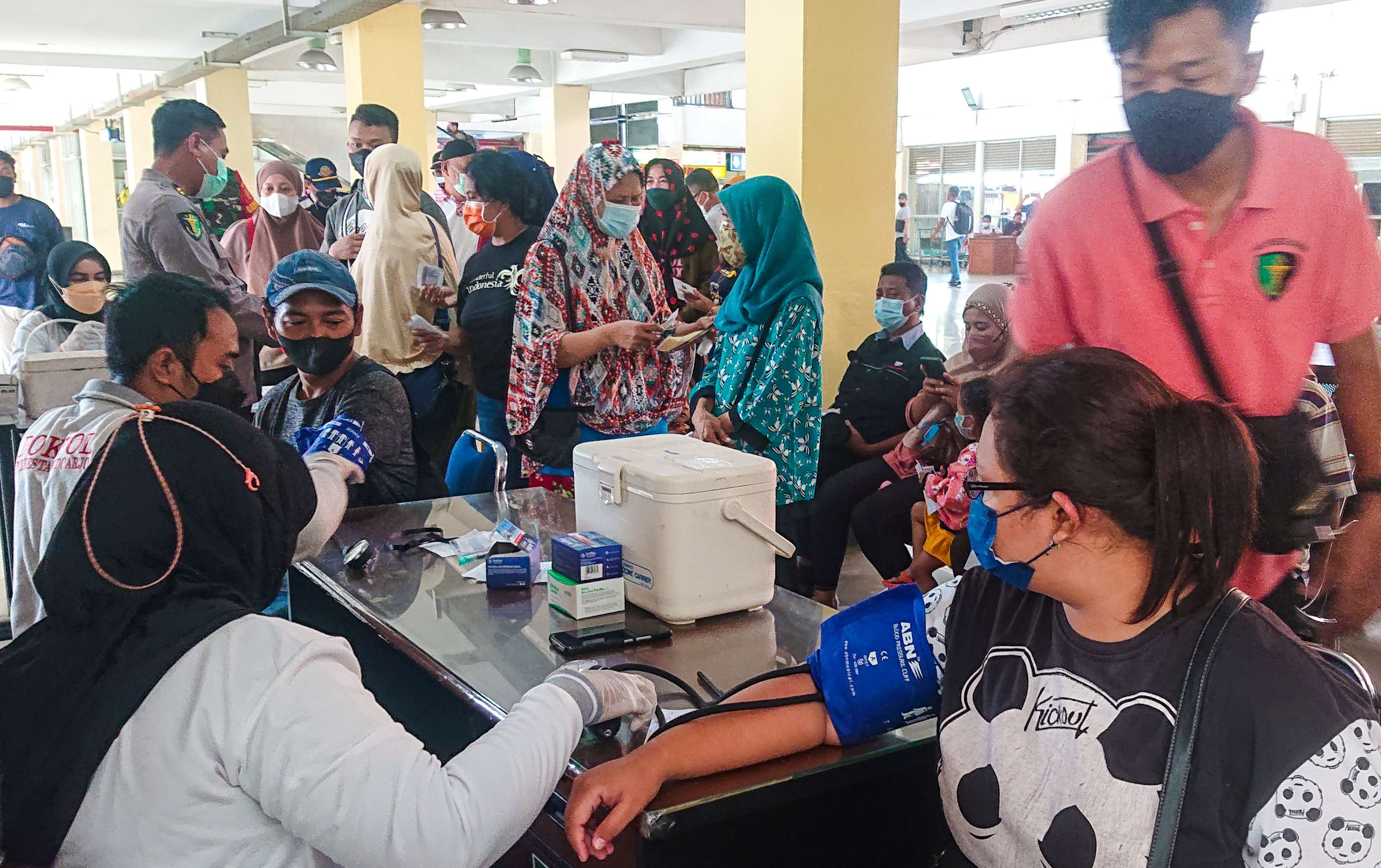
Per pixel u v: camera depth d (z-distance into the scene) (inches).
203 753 36.0
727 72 472.7
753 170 154.6
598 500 63.5
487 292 124.1
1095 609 36.7
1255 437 47.5
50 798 36.2
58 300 161.9
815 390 116.0
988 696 39.8
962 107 410.9
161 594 38.4
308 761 35.4
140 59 453.1
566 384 113.0
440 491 99.5
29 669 38.0
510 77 430.0
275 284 88.8
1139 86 57.9
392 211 131.3
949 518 100.9
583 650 55.5
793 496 117.0
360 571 70.7
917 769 48.1
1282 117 80.5
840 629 46.6
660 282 122.5
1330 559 55.7
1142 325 59.4
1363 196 53.7
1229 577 34.0
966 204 396.8
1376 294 53.4
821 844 46.3
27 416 123.1
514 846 50.7
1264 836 32.9
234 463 40.4
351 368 93.3
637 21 314.5
